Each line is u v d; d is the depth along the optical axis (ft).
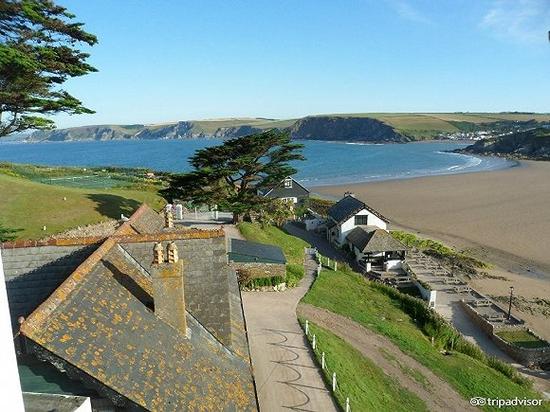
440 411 76.02
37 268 42.73
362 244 167.84
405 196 339.16
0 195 149.79
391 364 87.97
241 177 163.32
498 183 388.78
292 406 65.31
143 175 283.59
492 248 211.41
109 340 32.30
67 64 97.19
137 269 44.55
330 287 123.75
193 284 46.96
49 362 28.66
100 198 171.01
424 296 139.95
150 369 32.83
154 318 38.52
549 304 146.20
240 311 56.75
